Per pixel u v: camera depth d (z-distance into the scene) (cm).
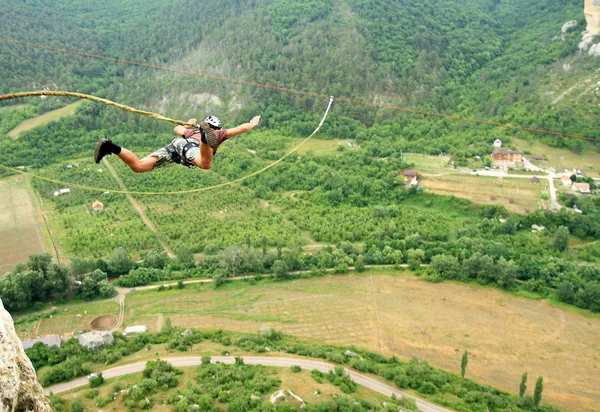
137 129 13100
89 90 14212
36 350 5703
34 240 8525
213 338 6050
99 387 5078
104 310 6762
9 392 891
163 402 4750
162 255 7862
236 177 10606
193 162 1308
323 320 6538
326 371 5422
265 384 4969
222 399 4709
